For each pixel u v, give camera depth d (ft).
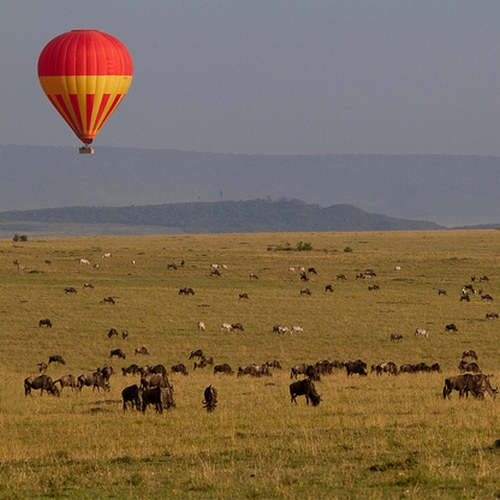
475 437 240.12
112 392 433.48
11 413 345.10
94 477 200.95
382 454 217.56
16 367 559.79
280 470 199.11
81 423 306.96
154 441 256.73
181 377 504.84
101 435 275.39
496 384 423.23
